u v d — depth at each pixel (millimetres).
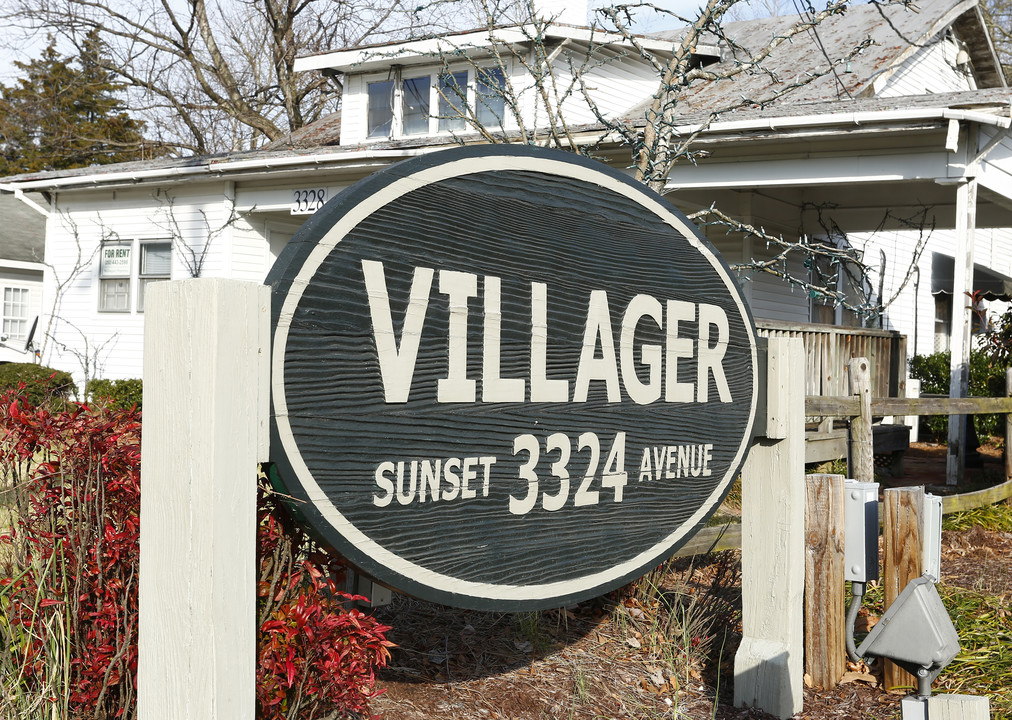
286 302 2279
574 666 4012
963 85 16500
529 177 2959
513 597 2863
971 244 8734
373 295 2484
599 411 3160
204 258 13430
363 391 2451
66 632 2646
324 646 2566
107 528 2643
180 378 2080
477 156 2793
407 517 2566
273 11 24391
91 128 32469
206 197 13438
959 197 8703
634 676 4012
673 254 3469
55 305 14859
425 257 2633
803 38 15062
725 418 3650
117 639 2596
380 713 3252
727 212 11305
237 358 2113
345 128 15344
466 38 13406
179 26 25406
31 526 2822
